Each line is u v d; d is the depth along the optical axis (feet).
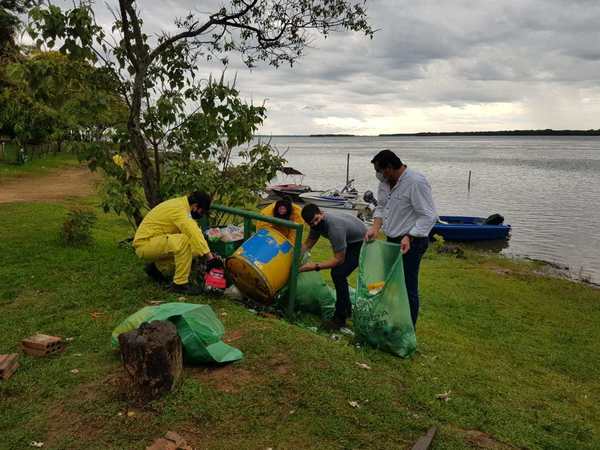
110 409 12.00
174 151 27.68
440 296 32.45
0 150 104.63
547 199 114.01
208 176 26.30
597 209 98.27
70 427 11.41
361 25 28.02
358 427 12.09
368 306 18.33
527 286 39.06
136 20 24.89
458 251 55.52
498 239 68.23
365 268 18.80
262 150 28.81
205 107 25.82
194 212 20.61
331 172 208.03
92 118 24.68
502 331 26.03
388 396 13.74
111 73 25.93
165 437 10.90
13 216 39.17
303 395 13.10
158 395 12.48
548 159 329.31
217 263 20.29
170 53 27.17
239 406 12.43
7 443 10.77
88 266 24.59
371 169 228.43
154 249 20.07
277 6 27.14
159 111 24.91
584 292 38.58
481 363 19.95
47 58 24.40
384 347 18.29
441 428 12.59
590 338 26.43
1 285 21.48
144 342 12.19
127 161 26.91
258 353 15.20
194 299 19.86
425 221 18.31
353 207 87.86
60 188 71.41
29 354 15.01
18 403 12.41
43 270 23.70
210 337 14.30
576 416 16.10
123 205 25.40
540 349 23.62
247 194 26.91
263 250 19.51
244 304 20.40
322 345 16.40
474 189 134.72
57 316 18.03
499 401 16.01
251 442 11.19
